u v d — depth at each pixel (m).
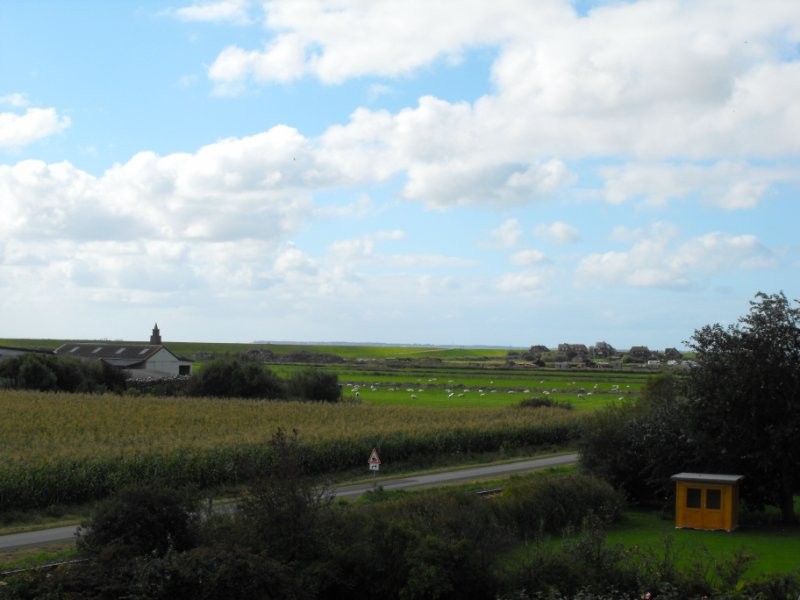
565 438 68.75
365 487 43.41
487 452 61.84
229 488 42.22
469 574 21.94
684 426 38.94
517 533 30.39
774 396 36.75
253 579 20.19
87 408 66.38
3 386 86.00
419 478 47.69
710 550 30.94
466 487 40.31
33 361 89.06
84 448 44.28
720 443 38.06
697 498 36.41
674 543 31.16
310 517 22.92
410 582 21.41
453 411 77.44
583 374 163.38
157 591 19.47
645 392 54.91
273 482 23.05
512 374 162.12
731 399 37.22
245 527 22.92
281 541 22.50
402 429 58.25
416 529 23.23
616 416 46.03
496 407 87.25
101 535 21.97
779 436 36.09
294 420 64.38
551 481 35.41
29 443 46.94
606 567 22.58
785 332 36.66
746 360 36.94
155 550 20.70
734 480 35.84
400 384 133.62
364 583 22.53
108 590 19.47
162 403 74.50
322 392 94.12
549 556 23.20
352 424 62.06
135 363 115.31
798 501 47.62
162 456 42.12
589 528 26.47
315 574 21.84
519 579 22.52
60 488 37.31
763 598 19.84
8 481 35.84
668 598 20.69
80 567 20.39
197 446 45.38
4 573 20.69
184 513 23.00
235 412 68.38
